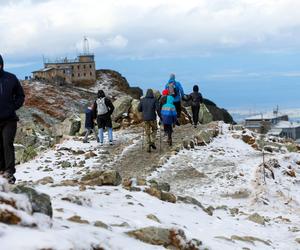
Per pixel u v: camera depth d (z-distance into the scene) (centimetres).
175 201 1210
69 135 2805
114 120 2794
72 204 880
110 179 1271
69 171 1944
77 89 8881
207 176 1822
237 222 1188
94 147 2328
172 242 752
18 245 506
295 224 1302
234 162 2003
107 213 877
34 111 7000
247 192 1653
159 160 1986
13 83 946
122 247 649
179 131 2470
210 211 1234
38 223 589
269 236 1109
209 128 2461
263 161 1866
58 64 11350
